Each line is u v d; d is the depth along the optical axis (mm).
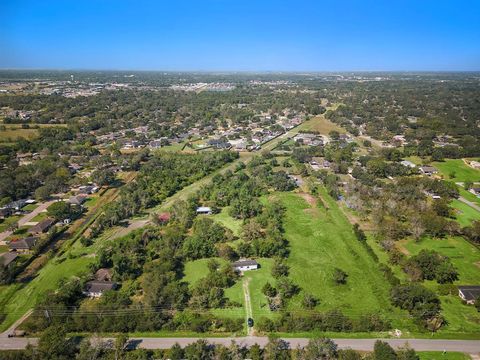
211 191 175500
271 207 155500
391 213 149250
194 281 107625
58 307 90938
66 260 118938
